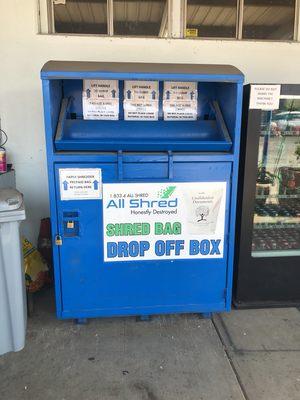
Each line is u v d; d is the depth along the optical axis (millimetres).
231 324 2570
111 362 2174
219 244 2479
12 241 2102
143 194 2340
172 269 2482
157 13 3152
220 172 2367
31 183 3279
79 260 2400
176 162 2318
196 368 2131
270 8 3252
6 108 3121
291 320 2623
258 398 1911
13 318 2199
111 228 2369
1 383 2008
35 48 3041
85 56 3094
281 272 2740
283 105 2570
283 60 3266
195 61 3186
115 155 2268
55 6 3082
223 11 3213
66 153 2252
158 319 2625
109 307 2498
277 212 2787
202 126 2496
